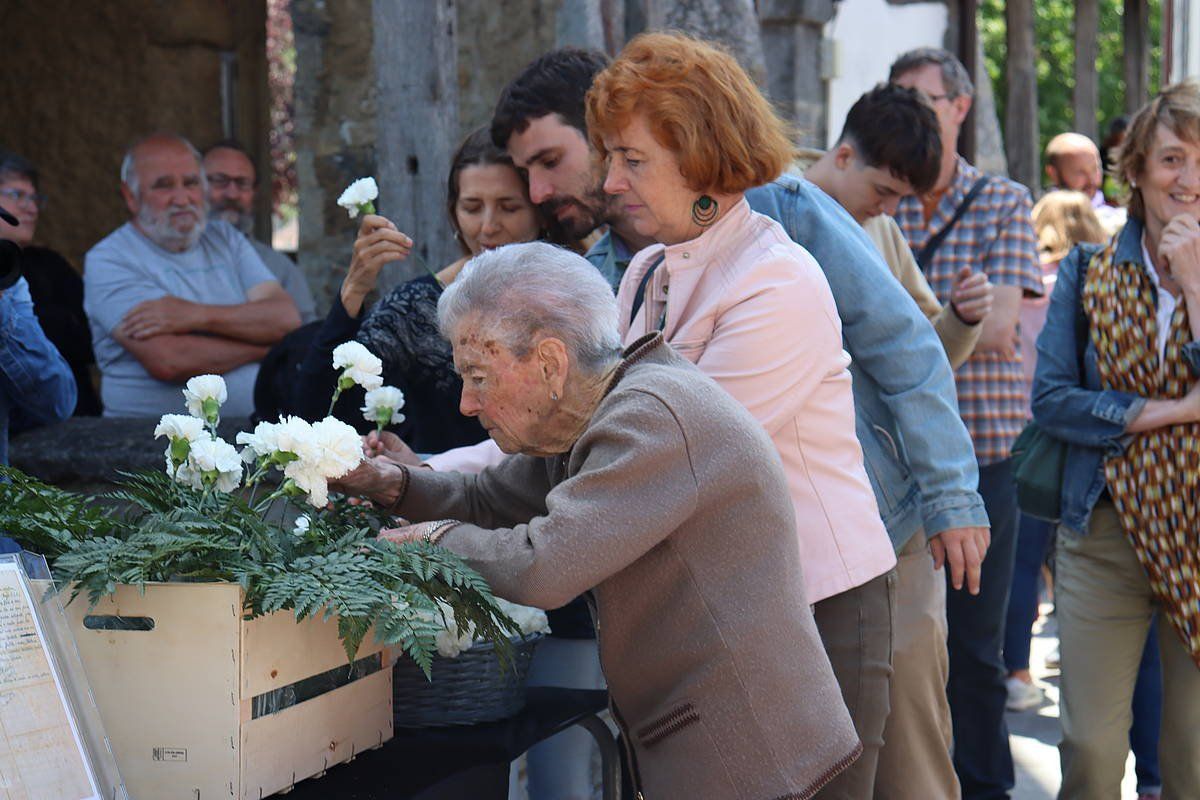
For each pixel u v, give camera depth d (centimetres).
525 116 301
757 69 517
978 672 424
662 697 219
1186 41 890
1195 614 335
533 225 321
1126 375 349
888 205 354
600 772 335
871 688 263
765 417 241
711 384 216
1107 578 351
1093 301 356
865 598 262
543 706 260
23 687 179
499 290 212
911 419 286
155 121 768
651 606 215
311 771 213
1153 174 342
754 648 211
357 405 324
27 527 205
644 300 266
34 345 308
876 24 782
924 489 289
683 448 206
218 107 790
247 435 219
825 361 247
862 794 265
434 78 406
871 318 284
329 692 217
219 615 195
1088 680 352
